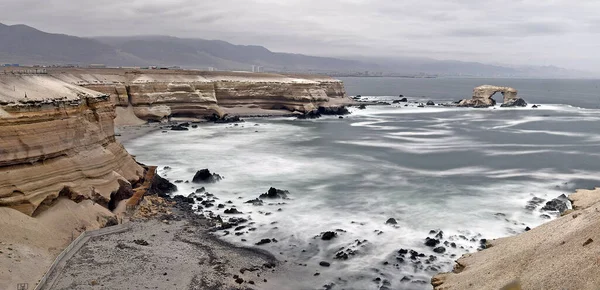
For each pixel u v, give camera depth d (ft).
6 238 81.20
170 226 110.93
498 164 193.47
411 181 162.81
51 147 101.24
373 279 88.43
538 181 163.73
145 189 132.46
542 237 63.05
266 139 258.16
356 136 276.41
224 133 279.49
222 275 84.69
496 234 110.93
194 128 300.40
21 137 94.17
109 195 113.91
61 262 82.28
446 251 101.50
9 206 89.10
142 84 322.75
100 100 128.98
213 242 102.89
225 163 189.98
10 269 72.95
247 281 83.76
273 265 93.09
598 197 77.30
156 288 76.07
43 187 95.81
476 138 270.46
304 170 179.11
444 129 313.94
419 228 115.44
